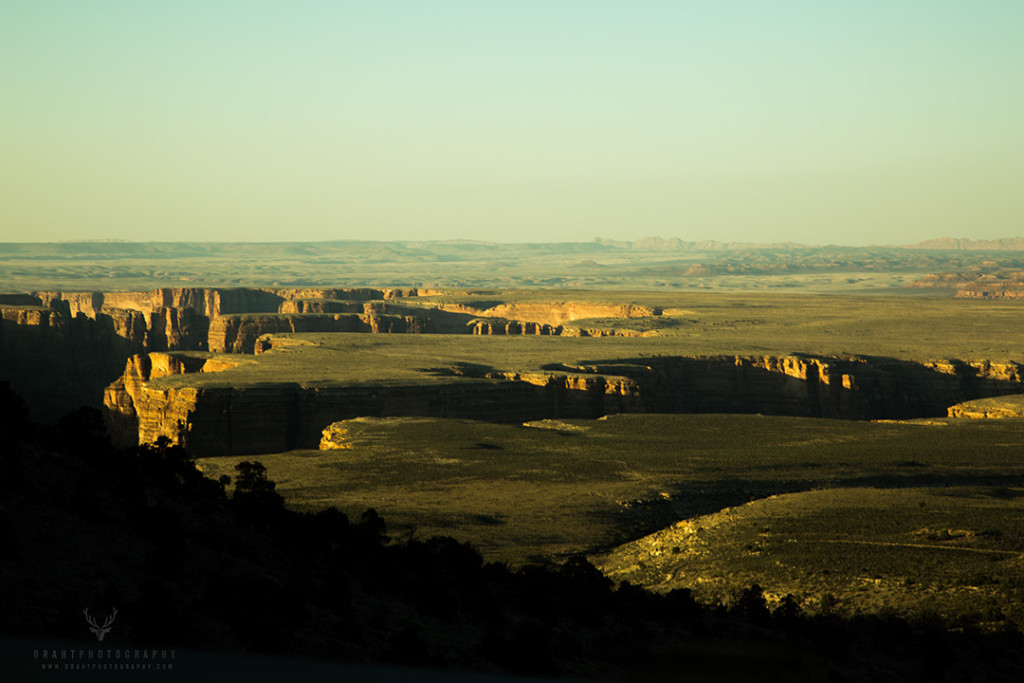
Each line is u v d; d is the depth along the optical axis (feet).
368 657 127.03
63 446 170.91
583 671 150.41
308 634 128.77
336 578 150.51
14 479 143.95
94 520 144.36
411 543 193.47
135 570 134.00
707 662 169.17
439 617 157.48
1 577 118.73
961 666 188.03
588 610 182.80
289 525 179.52
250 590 132.05
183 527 154.71
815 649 187.32
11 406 170.60
